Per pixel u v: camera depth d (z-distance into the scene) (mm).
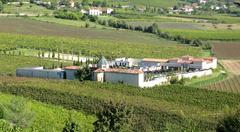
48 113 153875
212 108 179750
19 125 129250
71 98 177875
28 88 189750
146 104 174625
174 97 193500
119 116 103750
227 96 196625
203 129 148875
